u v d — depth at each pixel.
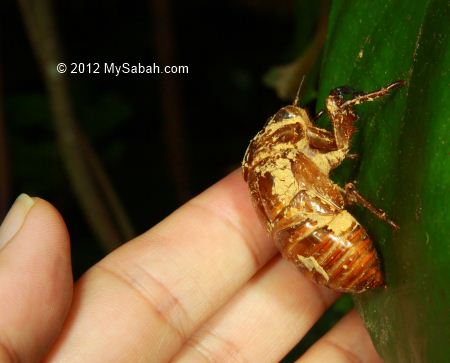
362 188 0.10
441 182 0.08
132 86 0.20
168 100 0.18
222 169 0.21
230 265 0.13
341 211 0.10
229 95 0.21
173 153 0.19
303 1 0.14
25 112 0.20
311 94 0.12
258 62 0.21
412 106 0.09
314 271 0.10
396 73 0.09
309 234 0.10
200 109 0.21
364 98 0.09
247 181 0.11
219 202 0.13
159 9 0.18
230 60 0.21
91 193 0.16
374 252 0.10
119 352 0.12
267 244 0.13
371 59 0.10
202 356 0.13
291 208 0.10
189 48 0.21
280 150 0.11
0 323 0.10
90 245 0.19
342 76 0.10
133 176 0.21
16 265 0.10
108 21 0.20
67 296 0.11
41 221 0.10
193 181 0.20
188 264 0.12
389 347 0.09
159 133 0.21
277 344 0.13
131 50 0.20
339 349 0.13
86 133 0.19
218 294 0.13
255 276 0.13
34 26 0.15
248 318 0.13
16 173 0.20
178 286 0.12
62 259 0.10
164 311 0.12
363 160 0.10
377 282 0.10
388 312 0.09
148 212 0.20
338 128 0.10
